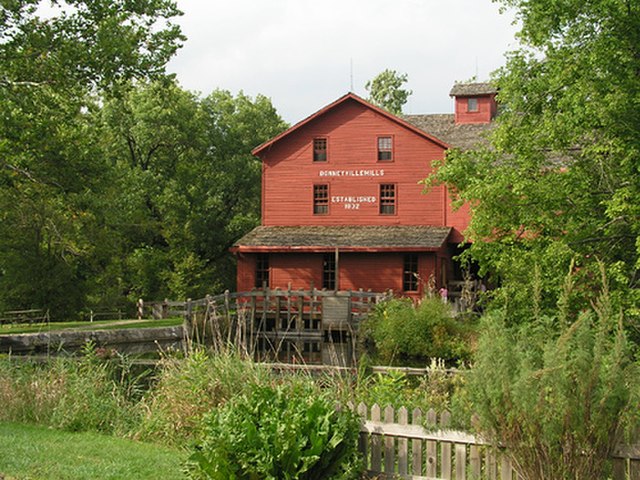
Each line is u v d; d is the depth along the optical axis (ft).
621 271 54.95
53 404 39.09
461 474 24.39
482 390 22.54
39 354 70.74
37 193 95.04
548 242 60.44
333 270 116.06
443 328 77.10
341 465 24.07
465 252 65.36
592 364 21.49
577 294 55.31
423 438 25.21
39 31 80.07
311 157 122.52
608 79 56.80
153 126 157.99
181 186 162.20
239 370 35.42
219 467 23.22
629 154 54.34
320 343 97.14
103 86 84.58
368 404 30.45
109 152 158.71
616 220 59.11
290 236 116.78
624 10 56.49
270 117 194.90
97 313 127.44
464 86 137.49
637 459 22.08
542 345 23.24
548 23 62.23
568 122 58.08
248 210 184.65
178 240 151.94
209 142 171.63
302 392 28.76
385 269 113.29
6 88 80.02
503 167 65.77
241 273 118.62
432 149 118.11
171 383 36.83
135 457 30.96
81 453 31.48
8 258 101.50
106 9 82.99
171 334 90.07
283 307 104.63
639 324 52.95
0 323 99.86
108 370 50.42
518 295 58.23
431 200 117.91
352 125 121.39
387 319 81.76
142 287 150.82
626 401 21.67
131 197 147.74
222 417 24.85
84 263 136.87
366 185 120.47
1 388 39.96
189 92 171.01
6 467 28.58
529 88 64.23
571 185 60.39
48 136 82.64
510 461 22.70
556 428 21.40
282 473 23.17
